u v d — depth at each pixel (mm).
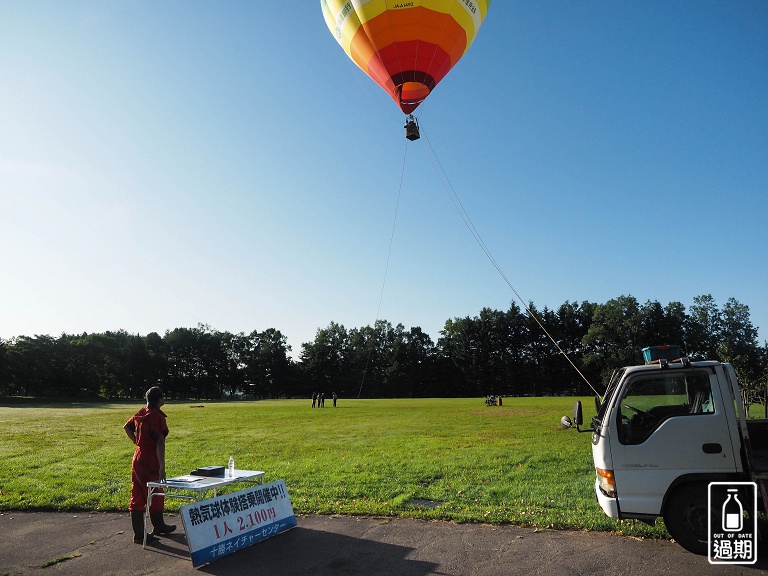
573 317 115438
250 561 6488
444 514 8195
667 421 6570
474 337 121062
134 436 7641
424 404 55500
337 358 133250
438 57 18531
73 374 103375
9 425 28312
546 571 5863
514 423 25859
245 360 135250
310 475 12250
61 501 9656
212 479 7406
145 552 6895
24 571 6191
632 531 7105
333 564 6316
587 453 14648
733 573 5707
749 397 13445
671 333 95625
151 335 129375
